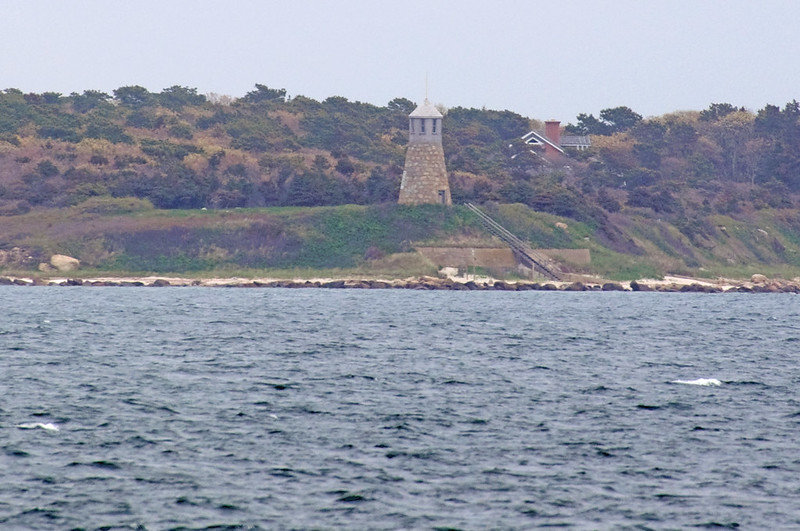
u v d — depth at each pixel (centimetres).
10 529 11388
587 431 16225
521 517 12069
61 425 15988
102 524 11631
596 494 12925
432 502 12525
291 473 13575
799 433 16262
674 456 14738
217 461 14100
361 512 12125
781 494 12988
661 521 12000
